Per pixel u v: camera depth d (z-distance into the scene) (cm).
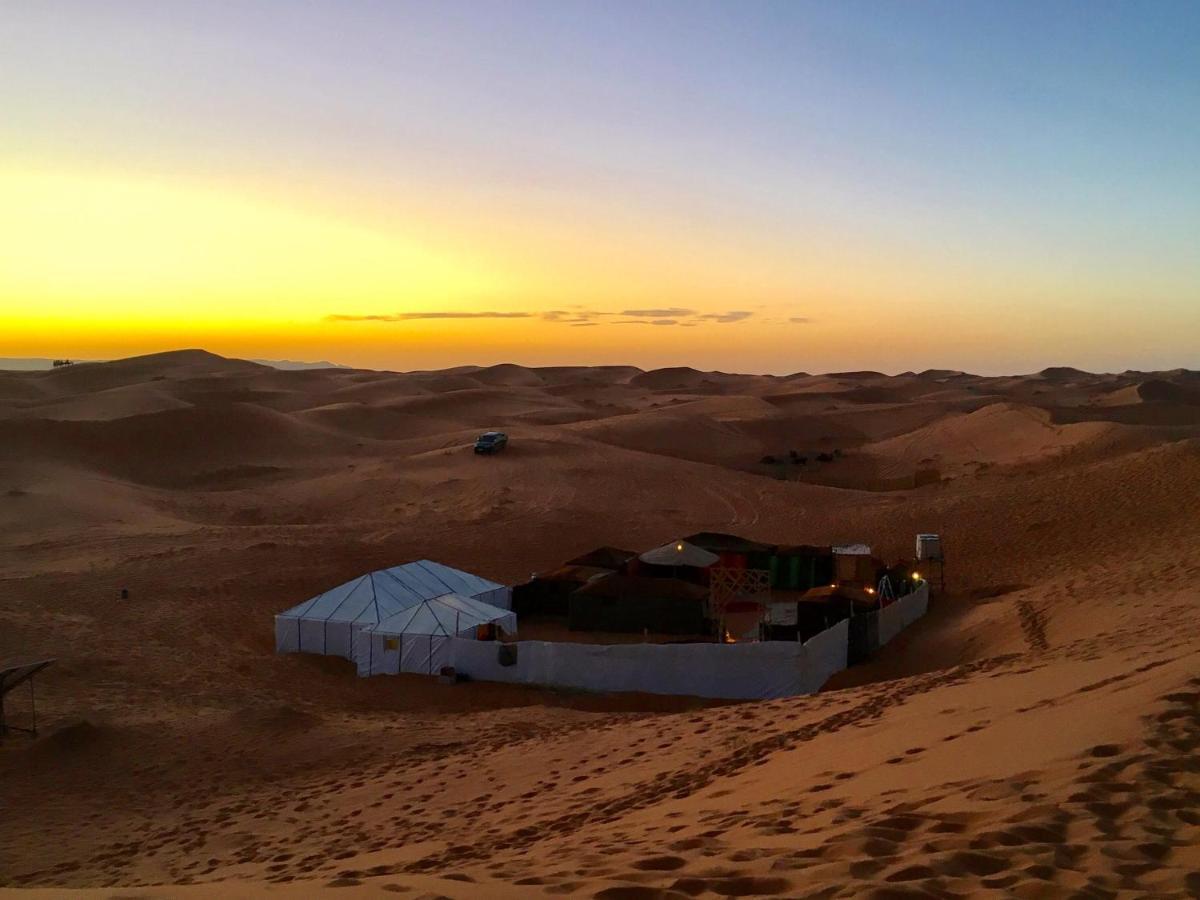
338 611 2666
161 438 6869
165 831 1286
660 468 6266
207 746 1720
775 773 890
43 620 2673
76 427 6719
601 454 6725
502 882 563
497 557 4025
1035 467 5644
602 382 16425
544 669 2272
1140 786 565
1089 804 544
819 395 13950
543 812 1009
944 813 579
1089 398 12594
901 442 8012
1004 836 505
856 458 7588
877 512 4662
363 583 2778
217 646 2625
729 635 2714
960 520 4156
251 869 1008
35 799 1467
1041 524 3772
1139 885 435
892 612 2520
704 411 11094
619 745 1312
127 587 3181
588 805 985
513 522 4669
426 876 620
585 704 2106
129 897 518
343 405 9519
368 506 5266
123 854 1202
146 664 2366
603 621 2861
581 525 4647
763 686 2089
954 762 718
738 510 5091
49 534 4125
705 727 1323
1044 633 2009
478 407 10900
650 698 2106
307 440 7462
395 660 2423
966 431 7744
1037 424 7231
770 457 7600
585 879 544
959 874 466
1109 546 3253
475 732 1728
